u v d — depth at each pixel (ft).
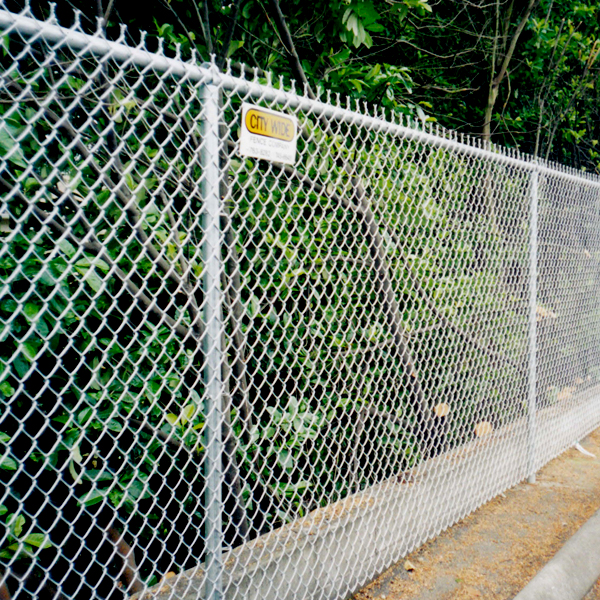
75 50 4.70
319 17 10.43
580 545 8.91
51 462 6.39
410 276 9.67
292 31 10.70
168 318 6.00
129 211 6.36
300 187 7.23
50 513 6.91
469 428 10.99
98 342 6.68
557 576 8.00
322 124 8.60
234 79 5.68
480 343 11.14
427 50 16.42
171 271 5.92
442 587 7.93
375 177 9.34
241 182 7.95
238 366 7.29
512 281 11.75
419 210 10.61
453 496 9.82
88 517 7.25
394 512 8.70
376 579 8.14
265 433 7.47
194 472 8.15
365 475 10.47
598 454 13.76
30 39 4.39
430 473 9.57
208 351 5.70
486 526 9.84
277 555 7.09
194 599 6.12
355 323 9.84
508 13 16.25
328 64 11.11
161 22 9.14
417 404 11.25
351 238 9.43
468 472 10.18
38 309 6.02
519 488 11.56
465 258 11.43
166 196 7.33
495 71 17.42
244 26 9.95
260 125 5.89
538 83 18.57
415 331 10.34
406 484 9.16
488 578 8.14
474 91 18.10
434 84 16.46
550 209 13.04
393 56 15.72
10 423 6.42
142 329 7.07
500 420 11.80
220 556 5.86
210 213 5.60
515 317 11.76
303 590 7.35
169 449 7.69
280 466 9.05
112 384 6.79
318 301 7.86
